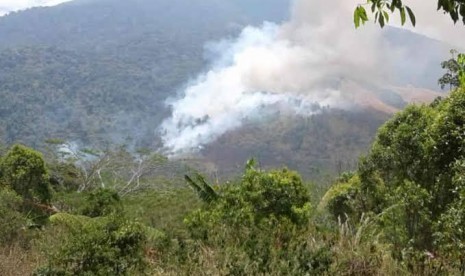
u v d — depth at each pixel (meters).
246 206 7.59
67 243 6.63
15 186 19.81
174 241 6.48
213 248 5.16
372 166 10.41
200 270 4.41
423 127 9.00
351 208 11.36
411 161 8.84
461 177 6.02
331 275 4.05
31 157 20.48
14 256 7.75
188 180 9.41
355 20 2.27
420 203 6.64
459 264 4.01
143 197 33.50
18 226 11.05
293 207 8.26
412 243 6.17
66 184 36.56
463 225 5.27
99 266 6.18
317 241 4.80
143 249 6.74
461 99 7.49
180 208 25.50
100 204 16.53
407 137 8.98
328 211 12.52
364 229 5.87
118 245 6.52
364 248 4.48
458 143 7.32
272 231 5.45
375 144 10.47
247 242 5.04
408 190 6.82
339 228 5.35
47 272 6.22
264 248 4.61
